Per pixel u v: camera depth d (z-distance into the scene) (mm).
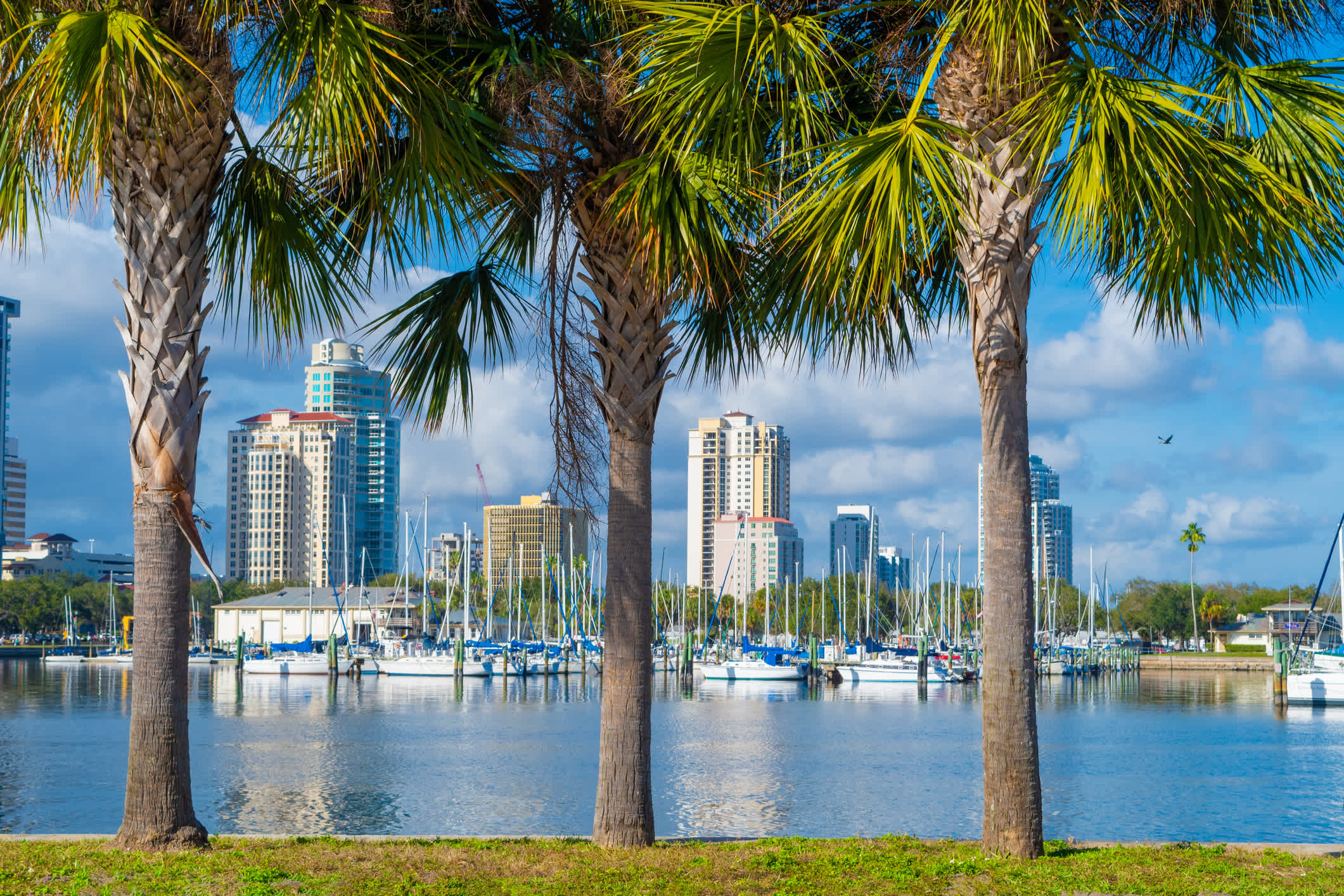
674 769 44375
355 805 35469
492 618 150500
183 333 10875
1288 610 172375
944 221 11023
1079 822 33844
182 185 10719
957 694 94812
